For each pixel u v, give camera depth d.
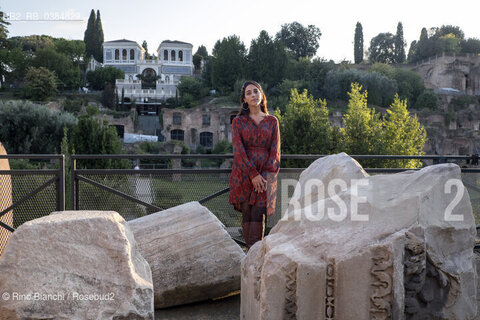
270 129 3.27
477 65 80.75
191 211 3.05
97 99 67.31
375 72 68.25
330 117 52.31
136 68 87.62
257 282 2.11
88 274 1.84
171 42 89.44
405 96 67.81
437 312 1.99
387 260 1.81
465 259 2.09
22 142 32.81
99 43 98.56
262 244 2.24
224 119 54.47
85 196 3.91
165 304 2.83
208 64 80.44
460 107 69.31
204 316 2.71
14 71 73.69
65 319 1.77
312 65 74.94
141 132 54.59
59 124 33.84
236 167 3.25
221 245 2.94
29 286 1.78
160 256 2.79
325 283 1.87
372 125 19.83
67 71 72.75
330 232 2.00
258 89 3.29
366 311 1.83
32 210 3.81
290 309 1.90
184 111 54.47
